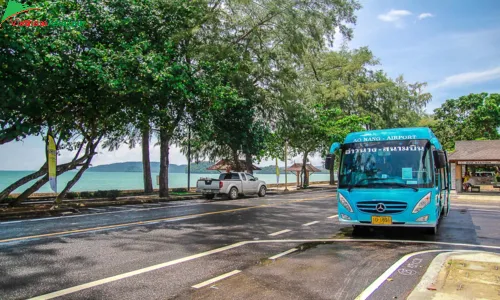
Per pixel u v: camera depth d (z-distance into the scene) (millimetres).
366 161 9672
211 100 19375
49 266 6688
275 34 27609
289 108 28609
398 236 9938
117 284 5684
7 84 12148
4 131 13523
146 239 9289
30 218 13438
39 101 13398
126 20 15703
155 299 5047
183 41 23031
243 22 26594
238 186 25328
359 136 10172
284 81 28469
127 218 13352
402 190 9008
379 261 7145
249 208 17250
